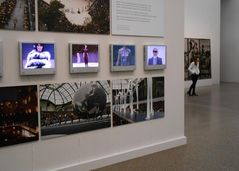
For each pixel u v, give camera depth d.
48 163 3.47
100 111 3.83
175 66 4.66
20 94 3.17
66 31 3.45
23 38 3.17
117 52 3.88
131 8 4.02
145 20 4.18
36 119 3.31
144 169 3.81
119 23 3.92
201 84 16.36
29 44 3.16
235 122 6.71
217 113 7.92
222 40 18.88
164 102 4.55
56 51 3.41
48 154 3.46
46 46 3.28
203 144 4.91
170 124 4.68
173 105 4.70
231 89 14.38
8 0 3.03
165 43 4.49
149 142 4.43
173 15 4.55
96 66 3.69
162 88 4.50
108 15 3.80
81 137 3.71
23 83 3.21
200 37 15.74
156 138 4.52
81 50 3.54
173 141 4.71
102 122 3.87
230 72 18.62
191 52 15.20
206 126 6.31
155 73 4.41
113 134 4.01
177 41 4.65
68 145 3.61
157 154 4.39
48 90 3.38
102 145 3.92
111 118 3.96
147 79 4.30
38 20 3.24
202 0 15.69
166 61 4.48
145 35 4.20
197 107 8.98
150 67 4.25
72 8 3.48
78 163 3.70
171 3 4.51
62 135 3.53
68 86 3.53
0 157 3.13
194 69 12.02
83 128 3.70
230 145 4.84
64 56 3.48
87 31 3.62
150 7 4.22
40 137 3.36
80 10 3.54
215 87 15.45
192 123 6.64
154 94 4.41
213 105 9.35
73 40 3.53
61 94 3.48
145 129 4.37
